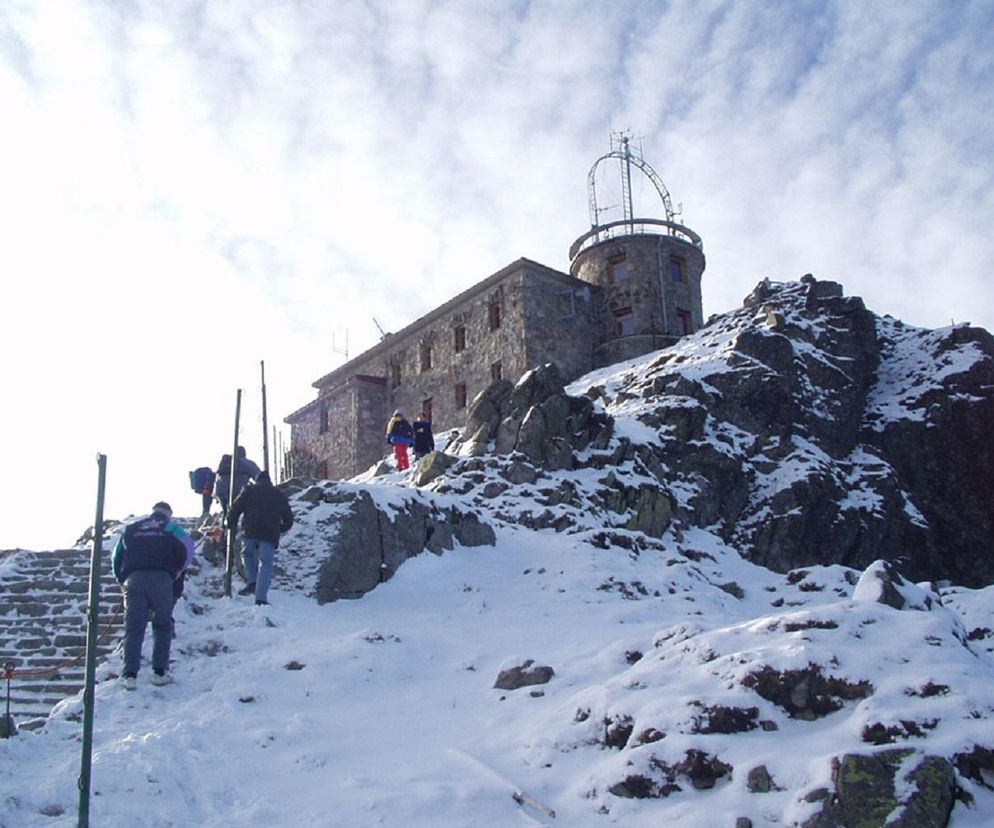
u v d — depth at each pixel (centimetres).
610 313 4103
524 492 1789
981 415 3017
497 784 575
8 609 1020
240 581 1129
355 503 1253
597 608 1122
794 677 585
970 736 501
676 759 541
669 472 2325
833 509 2462
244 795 584
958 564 2828
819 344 3144
